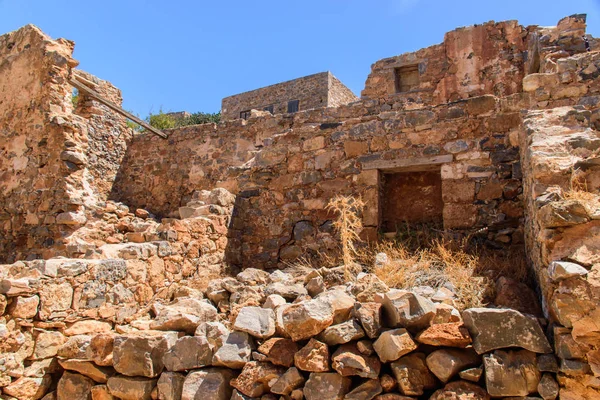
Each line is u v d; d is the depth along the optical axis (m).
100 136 14.16
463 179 5.82
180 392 3.23
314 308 3.02
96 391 3.49
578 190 3.23
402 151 6.25
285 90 23.98
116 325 4.32
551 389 2.48
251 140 13.20
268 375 3.04
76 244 8.15
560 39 9.28
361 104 12.48
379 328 2.96
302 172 6.89
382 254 4.96
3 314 3.48
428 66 13.45
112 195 14.54
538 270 3.46
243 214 7.12
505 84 12.40
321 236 6.49
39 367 3.62
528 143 4.22
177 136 14.51
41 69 10.17
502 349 2.67
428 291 3.61
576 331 2.45
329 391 2.83
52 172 9.57
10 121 10.69
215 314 4.12
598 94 5.50
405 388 2.72
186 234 5.70
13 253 9.78
